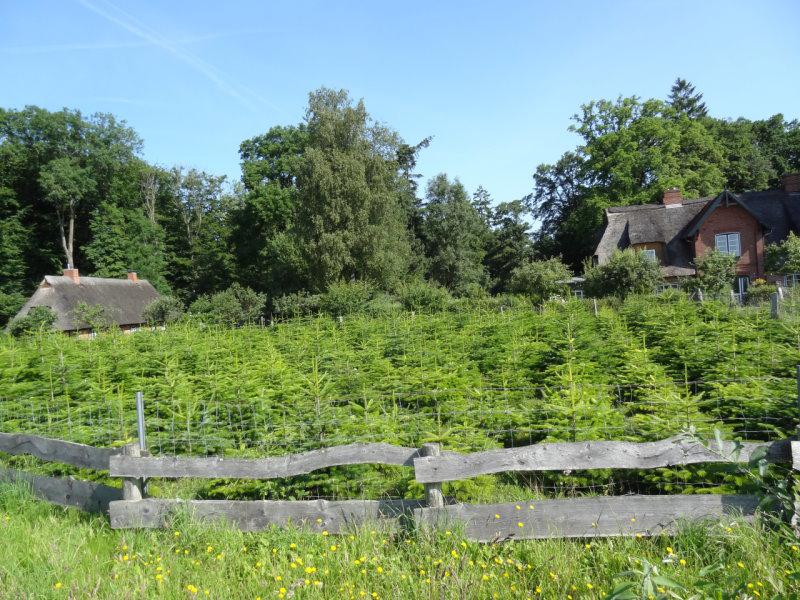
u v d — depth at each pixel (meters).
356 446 4.88
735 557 3.88
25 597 3.86
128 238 54.69
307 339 15.05
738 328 11.61
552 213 67.19
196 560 4.51
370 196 39.97
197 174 61.94
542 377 10.84
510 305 27.75
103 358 12.66
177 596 3.96
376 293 35.22
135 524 5.12
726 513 4.34
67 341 15.39
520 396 9.05
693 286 28.58
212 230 58.94
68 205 53.28
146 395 9.73
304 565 4.32
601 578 3.96
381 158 42.03
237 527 5.00
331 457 4.92
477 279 55.12
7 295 46.75
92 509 5.63
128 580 4.16
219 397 8.69
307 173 40.44
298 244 40.53
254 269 55.97
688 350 10.30
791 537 3.92
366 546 4.46
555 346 11.77
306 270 41.09
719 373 8.94
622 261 28.36
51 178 50.06
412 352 12.46
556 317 16.53
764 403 6.20
